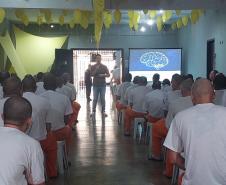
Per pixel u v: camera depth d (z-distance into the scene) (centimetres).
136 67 1307
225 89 470
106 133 780
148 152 603
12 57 1141
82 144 677
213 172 229
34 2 724
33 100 399
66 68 1310
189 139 235
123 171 517
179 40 1367
